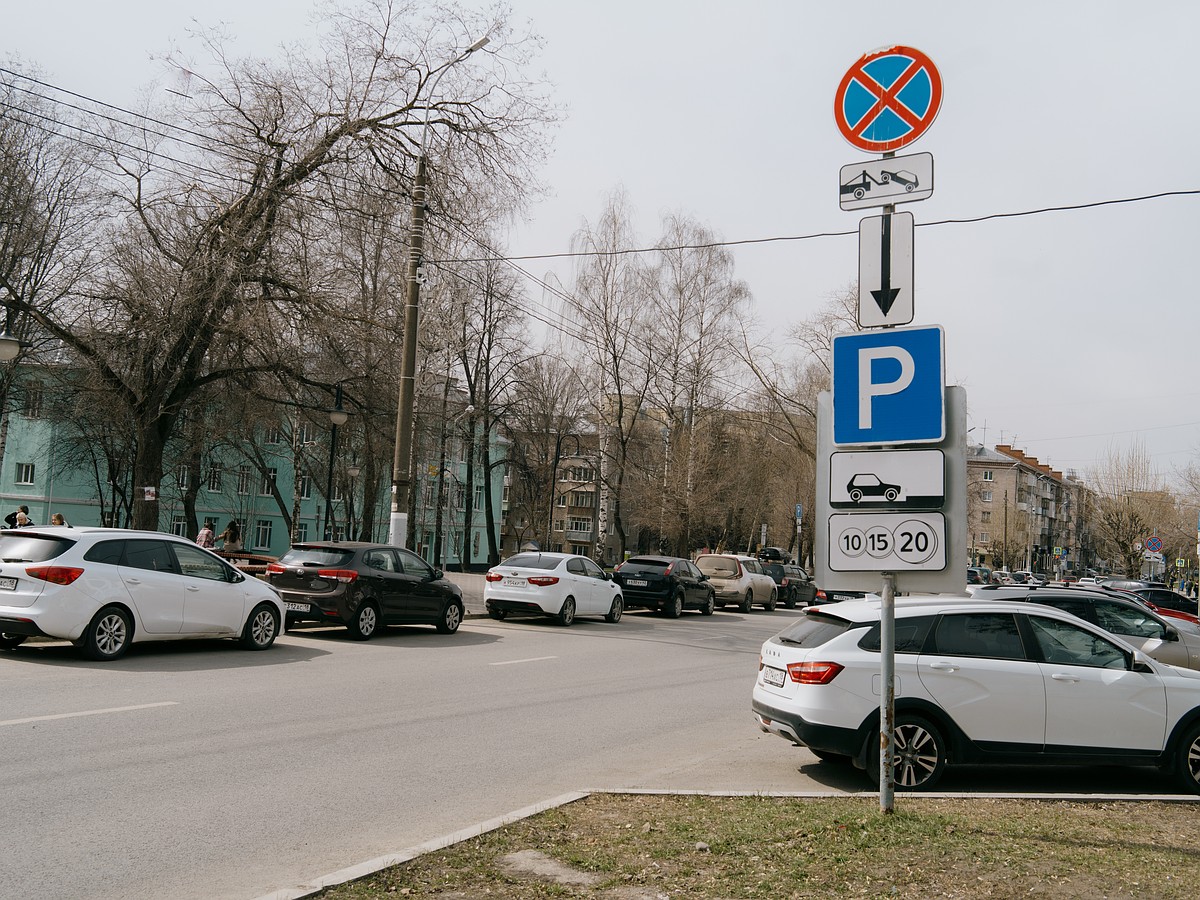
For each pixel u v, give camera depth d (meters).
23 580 11.18
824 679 7.42
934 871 4.72
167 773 6.70
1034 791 7.76
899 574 5.16
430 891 4.35
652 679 13.27
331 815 5.94
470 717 9.59
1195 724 7.68
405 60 21.39
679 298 40.19
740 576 31.33
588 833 5.35
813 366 50.19
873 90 5.52
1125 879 4.73
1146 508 65.56
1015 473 110.56
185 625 12.51
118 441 38.31
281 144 20.95
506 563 21.16
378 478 35.34
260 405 25.89
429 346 30.39
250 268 20.12
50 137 27.36
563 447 55.91
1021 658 7.68
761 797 6.40
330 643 15.28
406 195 21.05
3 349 16.89
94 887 4.50
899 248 5.28
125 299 21.14
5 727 7.82
